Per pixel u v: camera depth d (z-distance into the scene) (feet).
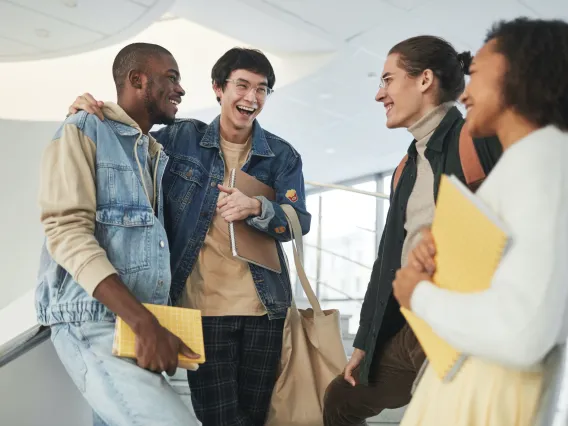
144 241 5.77
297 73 22.53
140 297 5.67
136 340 5.01
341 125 27.76
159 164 6.41
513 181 3.15
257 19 19.25
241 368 7.24
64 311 5.38
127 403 5.05
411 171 6.01
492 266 3.06
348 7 18.03
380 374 6.25
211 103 25.07
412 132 5.96
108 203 5.64
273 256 7.47
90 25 19.58
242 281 7.24
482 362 3.41
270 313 7.16
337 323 7.47
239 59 7.40
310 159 33.30
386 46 20.38
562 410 3.18
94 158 5.71
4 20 19.44
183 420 5.08
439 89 5.84
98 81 27.12
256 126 7.85
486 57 3.55
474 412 3.38
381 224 34.50
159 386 5.14
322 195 38.19
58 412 7.31
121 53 6.49
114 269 5.22
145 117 6.46
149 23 19.30
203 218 7.29
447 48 5.87
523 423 3.24
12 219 25.61
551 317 2.86
